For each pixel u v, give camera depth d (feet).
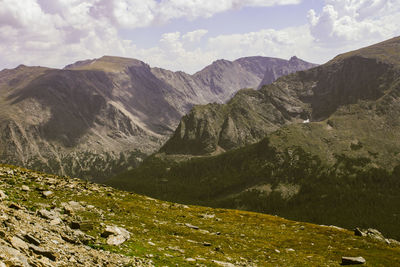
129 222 169.27
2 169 209.87
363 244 225.97
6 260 52.85
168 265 104.88
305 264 162.40
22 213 99.04
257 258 158.51
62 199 173.99
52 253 70.59
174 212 252.01
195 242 163.63
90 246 99.66
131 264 90.94
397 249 220.64
